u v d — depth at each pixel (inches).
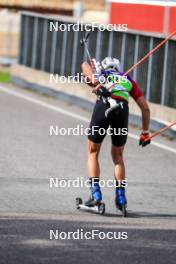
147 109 872.3
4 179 995.9
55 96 1713.8
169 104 1348.4
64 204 890.1
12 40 2335.1
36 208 864.3
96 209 852.0
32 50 1845.5
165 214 866.8
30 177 1012.5
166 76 1355.8
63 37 1688.0
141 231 783.7
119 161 860.6
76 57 1628.9
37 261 665.6
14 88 1851.6
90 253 697.6
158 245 732.7
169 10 1642.5
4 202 885.8
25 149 1186.6
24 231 763.4
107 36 1533.0
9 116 1467.8
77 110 1576.0
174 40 1326.3
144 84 1424.7
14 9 2630.4
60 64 1700.3
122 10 1854.1
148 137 883.4
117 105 850.8
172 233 780.6
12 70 1924.2
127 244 732.7
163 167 1115.3
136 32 1430.9
